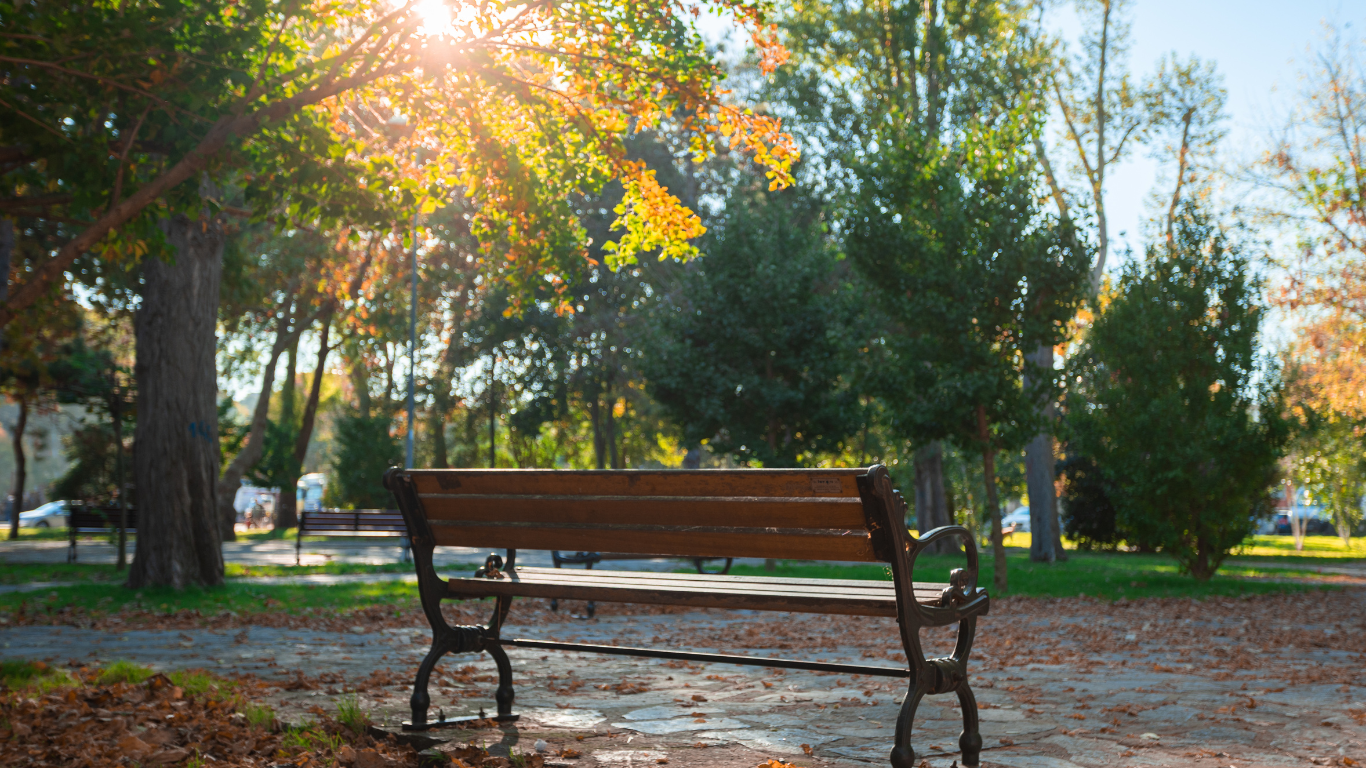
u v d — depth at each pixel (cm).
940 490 2844
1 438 10750
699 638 905
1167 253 1786
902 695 559
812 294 2391
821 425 2358
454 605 1170
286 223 690
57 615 1041
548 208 766
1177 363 1720
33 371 2223
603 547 427
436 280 3362
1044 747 416
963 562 2406
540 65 779
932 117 2536
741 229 2408
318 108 766
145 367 1344
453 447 6034
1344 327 3275
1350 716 504
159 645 804
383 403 4644
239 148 614
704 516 388
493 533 455
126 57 545
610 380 4322
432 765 384
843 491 344
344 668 671
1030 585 1598
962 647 378
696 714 487
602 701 530
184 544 1320
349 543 3122
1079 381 1869
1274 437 1719
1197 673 683
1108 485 3238
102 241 612
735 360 2384
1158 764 386
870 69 2648
